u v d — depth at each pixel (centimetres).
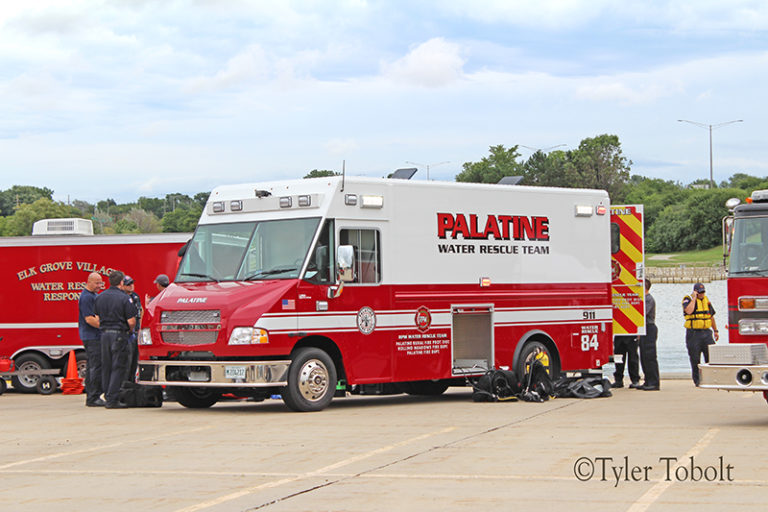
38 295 2128
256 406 1636
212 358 1445
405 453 1045
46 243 2130
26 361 2119
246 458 1030
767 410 1455
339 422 1332
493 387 1611
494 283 1661
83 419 1443
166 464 1002
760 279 1273
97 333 1662
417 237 1573
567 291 1761
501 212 1681
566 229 1769
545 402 1616
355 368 1496
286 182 1534
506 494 819
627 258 1925
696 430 1201
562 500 792
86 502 819
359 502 798
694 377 1881
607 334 1817
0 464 1027
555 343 1739
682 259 11669
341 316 1484
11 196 17012
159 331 1474
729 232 1319
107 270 2117
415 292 1564
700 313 1864
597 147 15050
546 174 14312
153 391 1623
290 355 1448
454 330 1638
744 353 1224
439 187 1605
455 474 915
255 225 1522
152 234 2116
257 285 1458
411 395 1823
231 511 774
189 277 1551
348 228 1500
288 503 799
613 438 1131
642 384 1956
